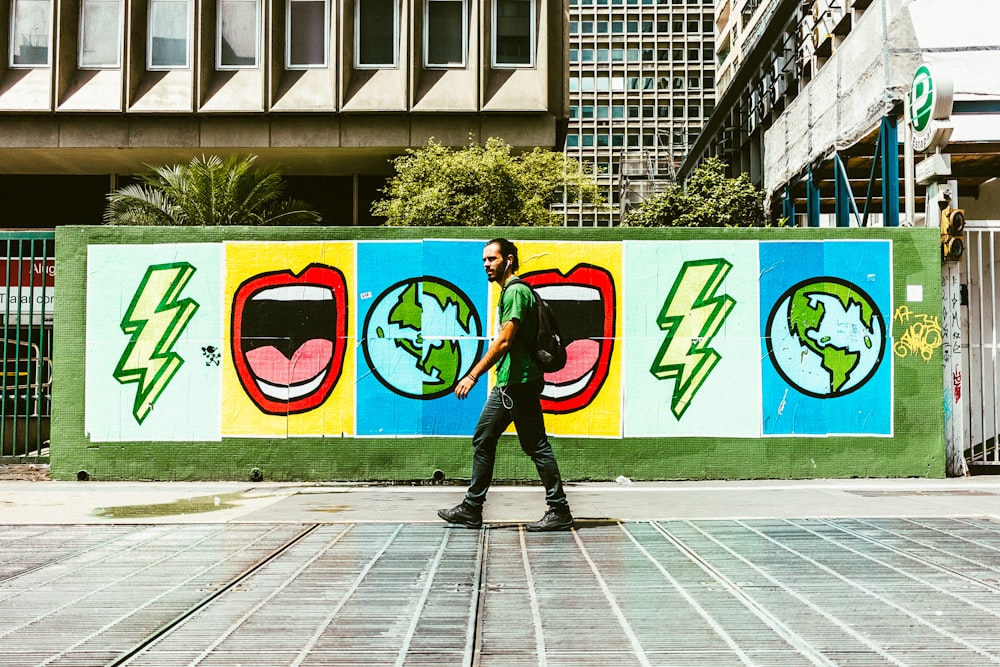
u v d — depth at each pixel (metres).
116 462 7.54
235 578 4.03
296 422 7.55
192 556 4.50
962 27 9.86
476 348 7.55
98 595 3.73
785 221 14.29
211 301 7.63
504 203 16.19
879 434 7.51
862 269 7.59
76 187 20.08
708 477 7.49
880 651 2.96
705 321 7.57
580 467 7.49
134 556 4.49
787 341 7.56
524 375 5.08
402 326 7.58
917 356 7.56
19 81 18.36
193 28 18.31
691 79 90.50
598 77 91.00
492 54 18.89
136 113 18.17
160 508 6.03
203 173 15.73
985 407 8.74
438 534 5.07
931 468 7.49
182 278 7.64
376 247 7.62
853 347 7.56
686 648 3.01
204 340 7.61
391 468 7.50
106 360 7.61
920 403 7.54
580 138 90.62
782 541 4.81
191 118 18.39
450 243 7.61
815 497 6.43
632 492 6.76
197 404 7.57
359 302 7.60
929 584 3.86
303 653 2.97
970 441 7.94
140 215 15.77
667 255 7.61
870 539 4.85
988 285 8.91
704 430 7.51
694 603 3.58
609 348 7.55
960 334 7.68
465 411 7.52
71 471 7.54
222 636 3.17
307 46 18.70
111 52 18.66
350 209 20.17
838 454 7.50
